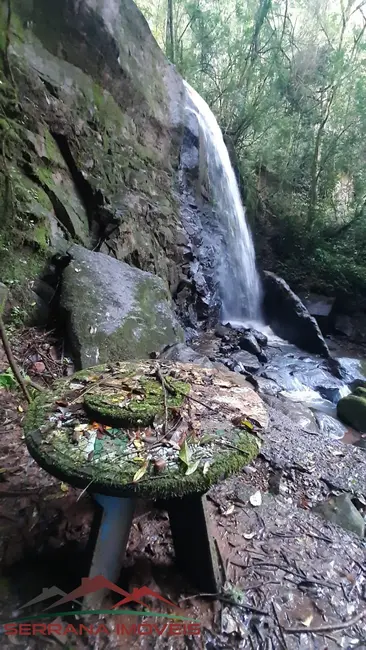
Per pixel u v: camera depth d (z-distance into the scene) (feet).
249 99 39.37
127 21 22.62
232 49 38.19
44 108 17.47
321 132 38.63
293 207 39.75
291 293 29.17
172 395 6.75
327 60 38.42
